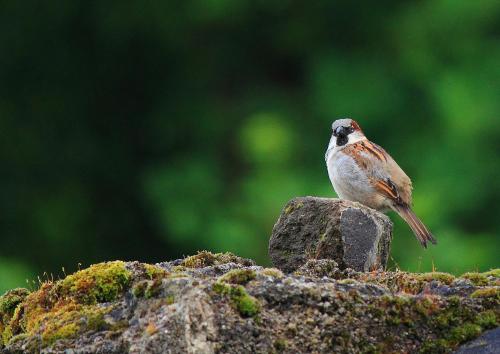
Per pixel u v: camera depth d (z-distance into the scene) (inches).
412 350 191.2
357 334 188.5
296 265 249.1
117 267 203.9
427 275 215.8
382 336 190.1
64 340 187.8
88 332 187.3
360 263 244.7
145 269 203.5
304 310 187.6
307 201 251.4
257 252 599.8
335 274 223.3
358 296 191.2
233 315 182.5
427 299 195.0
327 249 245.9
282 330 184.7
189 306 176.1
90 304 200.8
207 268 213.6
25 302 212.1
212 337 179.0
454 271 553.3
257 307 184.2
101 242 701.9
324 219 248.1
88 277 203.9
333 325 187.5
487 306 197.6
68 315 192.9
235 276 190.7
